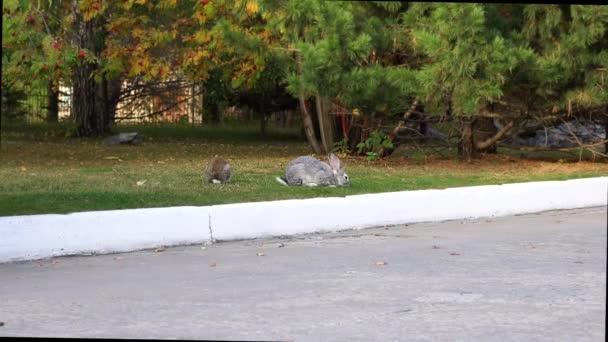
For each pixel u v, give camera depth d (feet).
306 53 66.80
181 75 115.65
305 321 28.78
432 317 29.32
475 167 72.28
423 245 43.34
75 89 106.11
